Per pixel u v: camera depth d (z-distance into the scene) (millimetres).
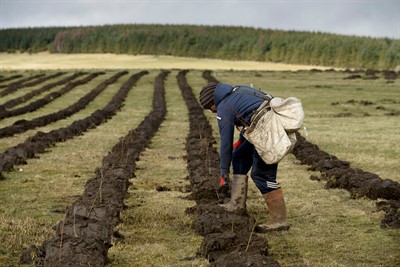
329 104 32375
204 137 18078
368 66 98688
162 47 127688
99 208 8156
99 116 24641
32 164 13469
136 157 14211
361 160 14422
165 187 10773
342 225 8312
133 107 31438
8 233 7730
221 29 129750
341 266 6625
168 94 39250
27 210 9102
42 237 7543
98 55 122125
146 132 18938
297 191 10570
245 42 118375
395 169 13242
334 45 103188
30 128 21656
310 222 8477
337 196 10109
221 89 7680
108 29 138500
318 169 12750
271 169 7875
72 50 135000
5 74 58656
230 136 7562
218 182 10148
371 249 7215
